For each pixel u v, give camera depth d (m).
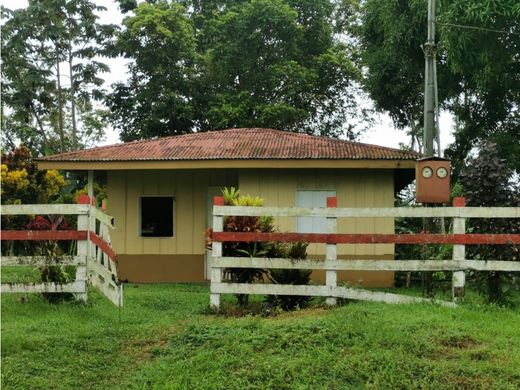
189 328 6.96
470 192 8.53
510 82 16.16
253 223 8.51
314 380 5.55
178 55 25.30
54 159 12.98
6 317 7.75
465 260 8.13
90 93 26.84
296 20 27.28
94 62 26.59
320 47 28.09
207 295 10.38
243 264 8.30
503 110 18.61
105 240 8.85
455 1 14.23
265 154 12.73
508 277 8.26
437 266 8.16
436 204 9.36
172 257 13.65
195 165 12.70
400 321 6.89
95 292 9.44
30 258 8.50
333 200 8.36
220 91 27.08
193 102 25.88
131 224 13.68
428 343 6.18
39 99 27.34
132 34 24.52
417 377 5.53
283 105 24.48
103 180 18.56
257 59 26.36
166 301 9.52
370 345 6.18
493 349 6.07
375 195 12.93
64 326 7.31
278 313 8.01
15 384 5.60
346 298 8.24
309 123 27.80
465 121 20.00
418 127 23.61
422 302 7.98
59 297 8.75
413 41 18.56
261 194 13.11
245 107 24.70
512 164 16.89
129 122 26.09
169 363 6.10
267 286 8.27
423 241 8.19
